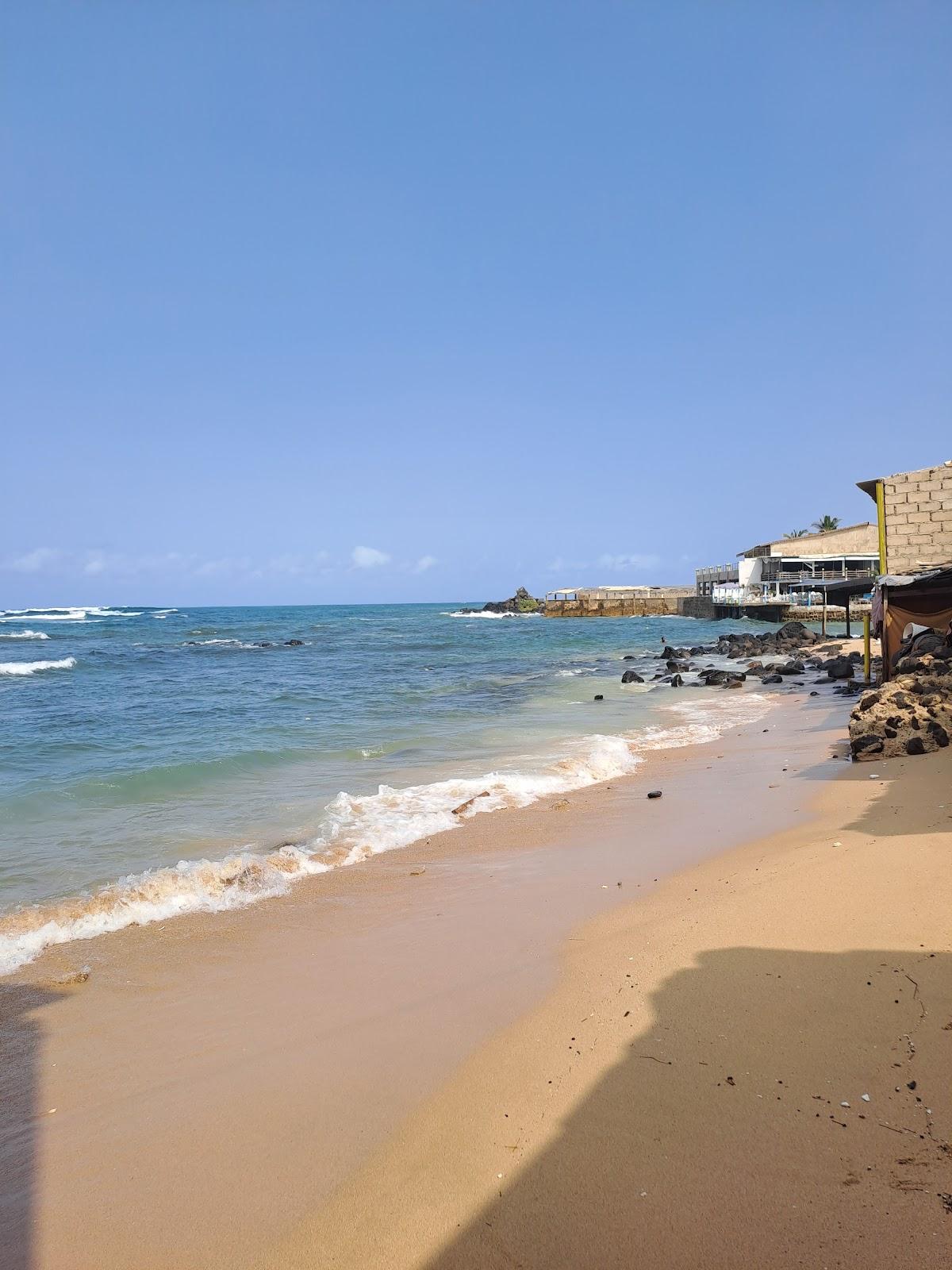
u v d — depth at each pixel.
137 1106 3.86
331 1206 3.04
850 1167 2.93
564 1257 2.66
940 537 19.97
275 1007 4.91
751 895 5.83
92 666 38.53
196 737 16.89
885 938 4.75
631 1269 2.59
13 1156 3.52
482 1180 3.09
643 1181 2.98
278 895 7.20
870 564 68.94
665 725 17.70
